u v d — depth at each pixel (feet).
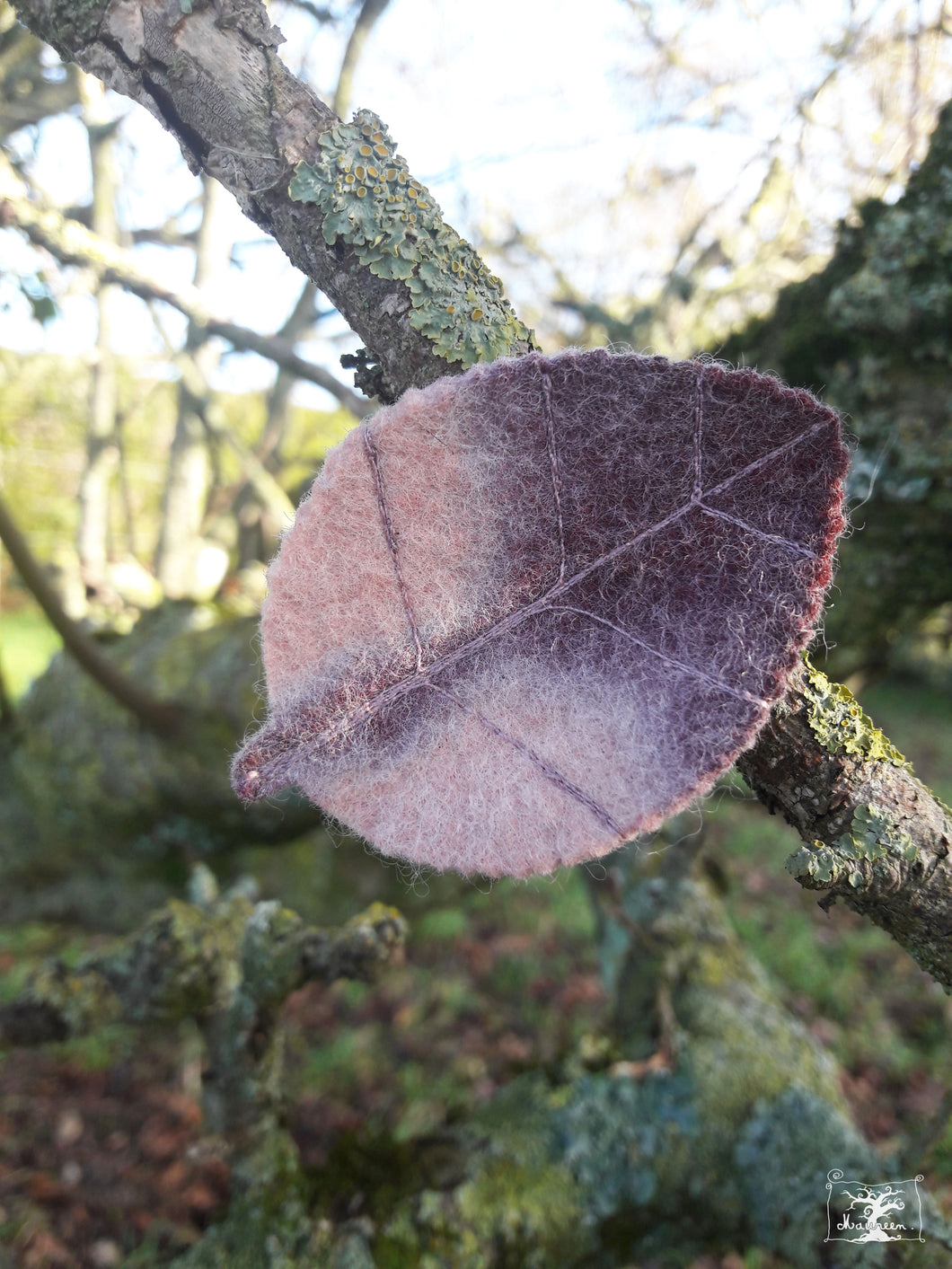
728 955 1.30
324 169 0.59
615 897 1.33
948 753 3.76
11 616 5.59
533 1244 0.93
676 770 0.56
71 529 5.11
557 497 0.54
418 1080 1.87
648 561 0.55
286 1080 1.08
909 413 1.01
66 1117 1.73
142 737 1.68
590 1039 1.17
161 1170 1.60
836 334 1.08
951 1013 2.03
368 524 0.54
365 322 0.60
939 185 0.95
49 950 2.30
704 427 0.52
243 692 1.60
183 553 2.77
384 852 0.57
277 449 3.00
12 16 1.74
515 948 2.39
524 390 0.53
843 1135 0.98
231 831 1.72
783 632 0.54
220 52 0.59
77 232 1.49
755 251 1.83
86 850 1.85
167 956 0.95
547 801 0.57
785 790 0.59
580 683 0.56
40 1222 1.46
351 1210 0.92
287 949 0.92
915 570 1.08
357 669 0.55
